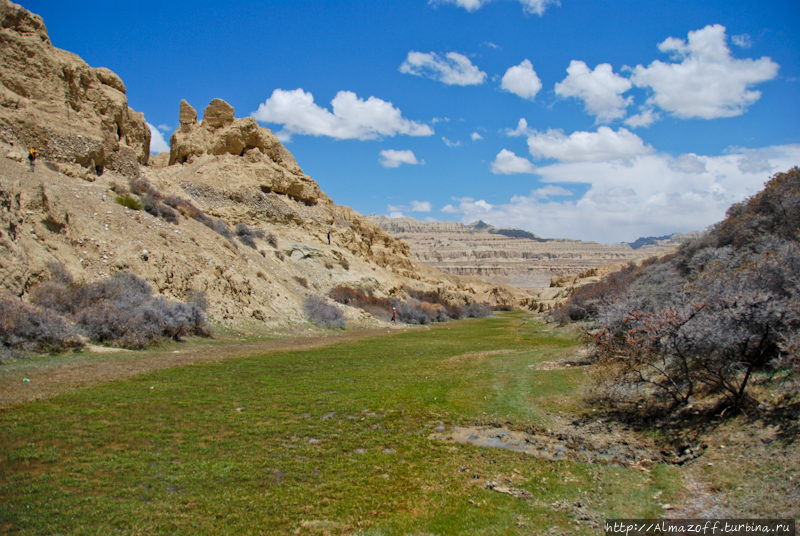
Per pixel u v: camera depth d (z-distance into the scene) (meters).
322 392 13.46
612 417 10.91
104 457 7.93
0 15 28.19
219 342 22.81
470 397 13.30
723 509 6.20
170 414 10.50
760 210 19.31
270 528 6.07
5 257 16.64
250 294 30.08
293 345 23.98
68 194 24.61
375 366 18.55
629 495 7.11
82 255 21.67
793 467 6.55
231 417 10.59
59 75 29.83
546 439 9.83
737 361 9.35
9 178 20.58
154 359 16.80
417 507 6.79
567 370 16.12
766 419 8.25
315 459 8.45
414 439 9.74
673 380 11.59
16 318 15.09
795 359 8.43
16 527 5.70
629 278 34.66
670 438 9.16
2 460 7.58
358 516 6.49
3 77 27.39
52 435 8.74
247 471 7.77
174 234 28.64
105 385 12.52
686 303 11.38
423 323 51.50
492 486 7.52
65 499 6.46
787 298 9.34
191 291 25.52
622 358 11.79
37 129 26.73
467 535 6.05
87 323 17.84
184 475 7.46
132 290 21.20
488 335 34.53
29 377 12.67
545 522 6.38
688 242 28.31
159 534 5.80
